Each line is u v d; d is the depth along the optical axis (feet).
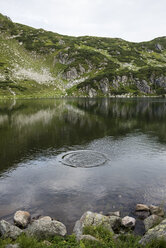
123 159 91.40
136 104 409.08
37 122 188.85
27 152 101.09
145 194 59.11
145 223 43.73
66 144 115.44
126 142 120.98
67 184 66.03
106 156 95.50
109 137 133.28
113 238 36.73
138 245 33.55
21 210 50.42
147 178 71.10
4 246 31.30
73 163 85.97
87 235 35.65
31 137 131.44
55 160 89.76
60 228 40.22
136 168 80.74
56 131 150.30
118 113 257.75
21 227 43.52
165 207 51.75
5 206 52.49
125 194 59.00
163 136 136.87
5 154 98.27
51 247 32.73
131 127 167.84
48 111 279.49
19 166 83.05
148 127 168.45
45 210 50.39
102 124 180.65
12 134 139.54
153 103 438.40
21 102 475.31
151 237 34.17
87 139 127.24
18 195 58.70
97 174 74.49
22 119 206.28
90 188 63.05
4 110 289.74
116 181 68.39
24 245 31.58
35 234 37.19
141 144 116.67
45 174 74.64
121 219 44.34
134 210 50.37
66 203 53.83
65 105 385.70
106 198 56.54
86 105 385.91
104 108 323.78
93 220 41.04
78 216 47.73
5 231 37.24
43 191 61.21
